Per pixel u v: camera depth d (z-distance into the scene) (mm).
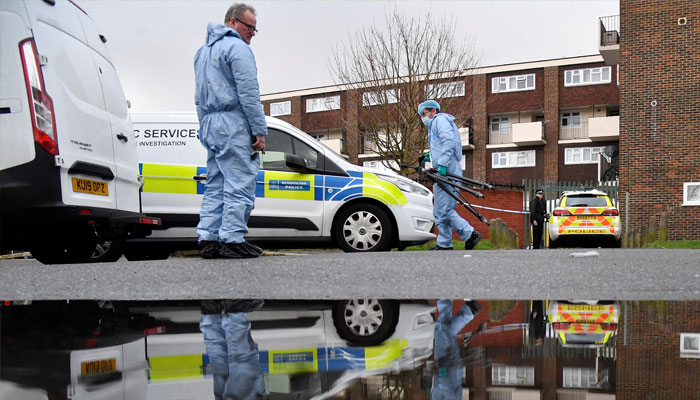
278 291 2314
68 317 1426
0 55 3830
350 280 2670
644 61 15828
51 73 3959
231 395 568
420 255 4504
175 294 2270
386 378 629
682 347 830
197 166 5992
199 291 2371
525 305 1583
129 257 6719
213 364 765
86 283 2670
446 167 6715
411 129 18312
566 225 11469
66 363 782
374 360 753
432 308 1539
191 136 6051
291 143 6207
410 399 526
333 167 6223
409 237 6250
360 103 19156
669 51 15633
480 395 535
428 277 2742
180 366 754
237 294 2225
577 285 2363
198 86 4066
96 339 1044
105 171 4430
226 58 3877
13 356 846
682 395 527
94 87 4500
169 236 5934
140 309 1624
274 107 39719
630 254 4621
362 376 643
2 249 4664
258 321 1326
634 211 15773
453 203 6836
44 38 3979
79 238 4906
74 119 4105
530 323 1166
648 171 15688
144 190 5895
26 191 3793
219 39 3969
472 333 1015
